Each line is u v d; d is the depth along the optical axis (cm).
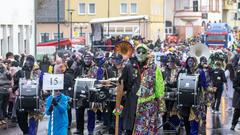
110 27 6944
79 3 7212
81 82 1672
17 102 1559
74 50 3647
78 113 1695
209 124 1931
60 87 1380
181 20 8988
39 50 3222
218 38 5662
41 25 7031
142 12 7394
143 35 7081
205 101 1586
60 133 1388
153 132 1321
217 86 2219
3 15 3734
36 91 1544
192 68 1577
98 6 7269
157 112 1332
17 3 4091
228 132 1769
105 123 1825
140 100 1301
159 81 1316
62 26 7094
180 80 1573
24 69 1599
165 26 8662
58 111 1387
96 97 1661
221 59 2302
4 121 1873
